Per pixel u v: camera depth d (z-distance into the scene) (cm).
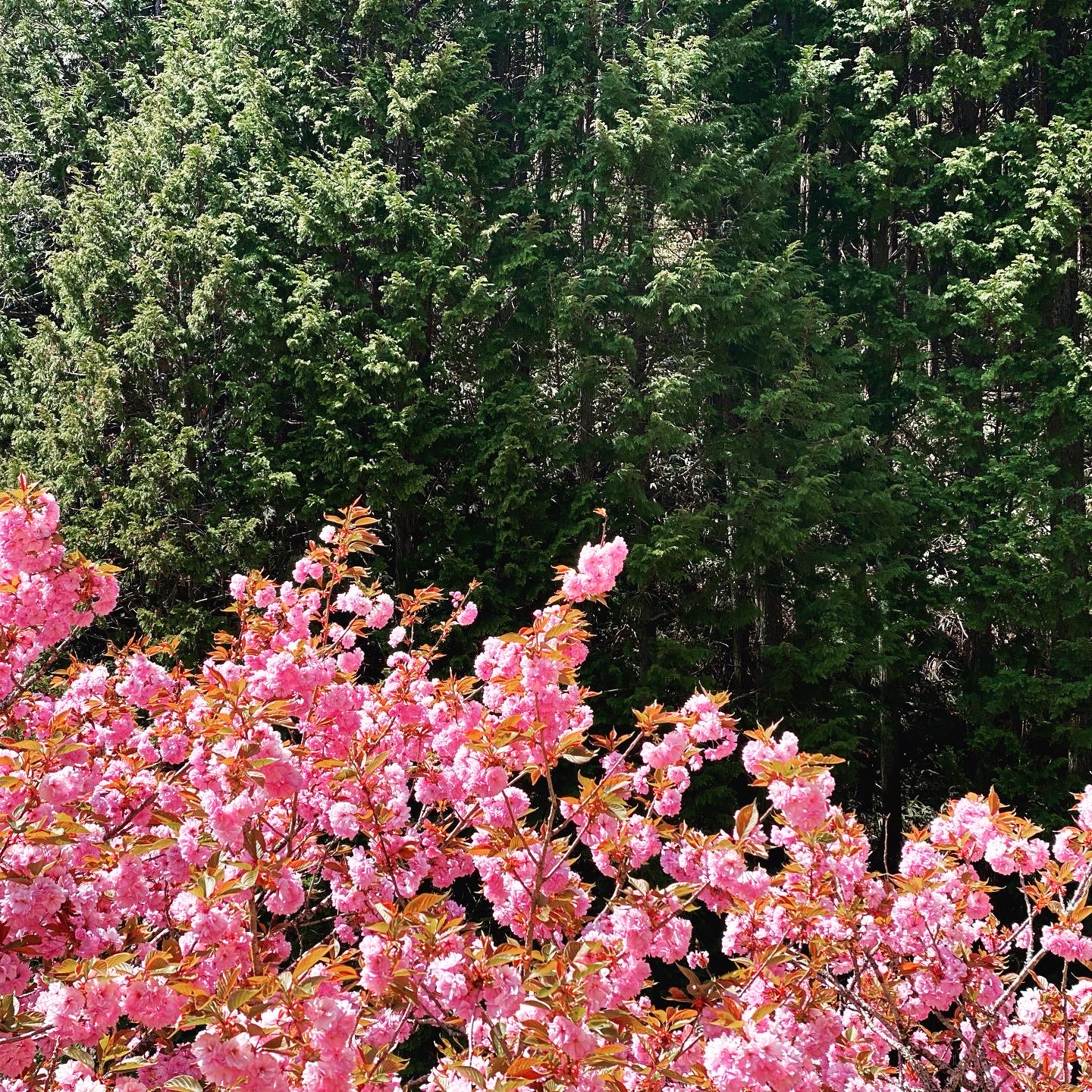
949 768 1154
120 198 1140
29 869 270
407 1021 329
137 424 1015
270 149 1195
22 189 1184
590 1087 251
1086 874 361
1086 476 1191
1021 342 1206
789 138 1249
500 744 293
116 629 999
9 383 1120
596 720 1012
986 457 1199
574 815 315
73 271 1071
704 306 1132
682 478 1228
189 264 1080
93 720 372
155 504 987
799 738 1050
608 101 1195
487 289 1153
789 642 1099
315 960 230
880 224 1330
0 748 294
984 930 373
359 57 1298
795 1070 248
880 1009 362
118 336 1047
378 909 291
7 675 320
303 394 1127
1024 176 1188
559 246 1223
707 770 985
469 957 277
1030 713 1074
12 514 313
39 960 284
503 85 1362
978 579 1113
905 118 1271
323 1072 224
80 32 1352
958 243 1202
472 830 417
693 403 1123
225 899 282
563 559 1070
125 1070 254
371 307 1177
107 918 287
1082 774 1084
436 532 1090
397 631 423
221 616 978
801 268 1191
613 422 1125
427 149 1188
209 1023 219
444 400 1109
